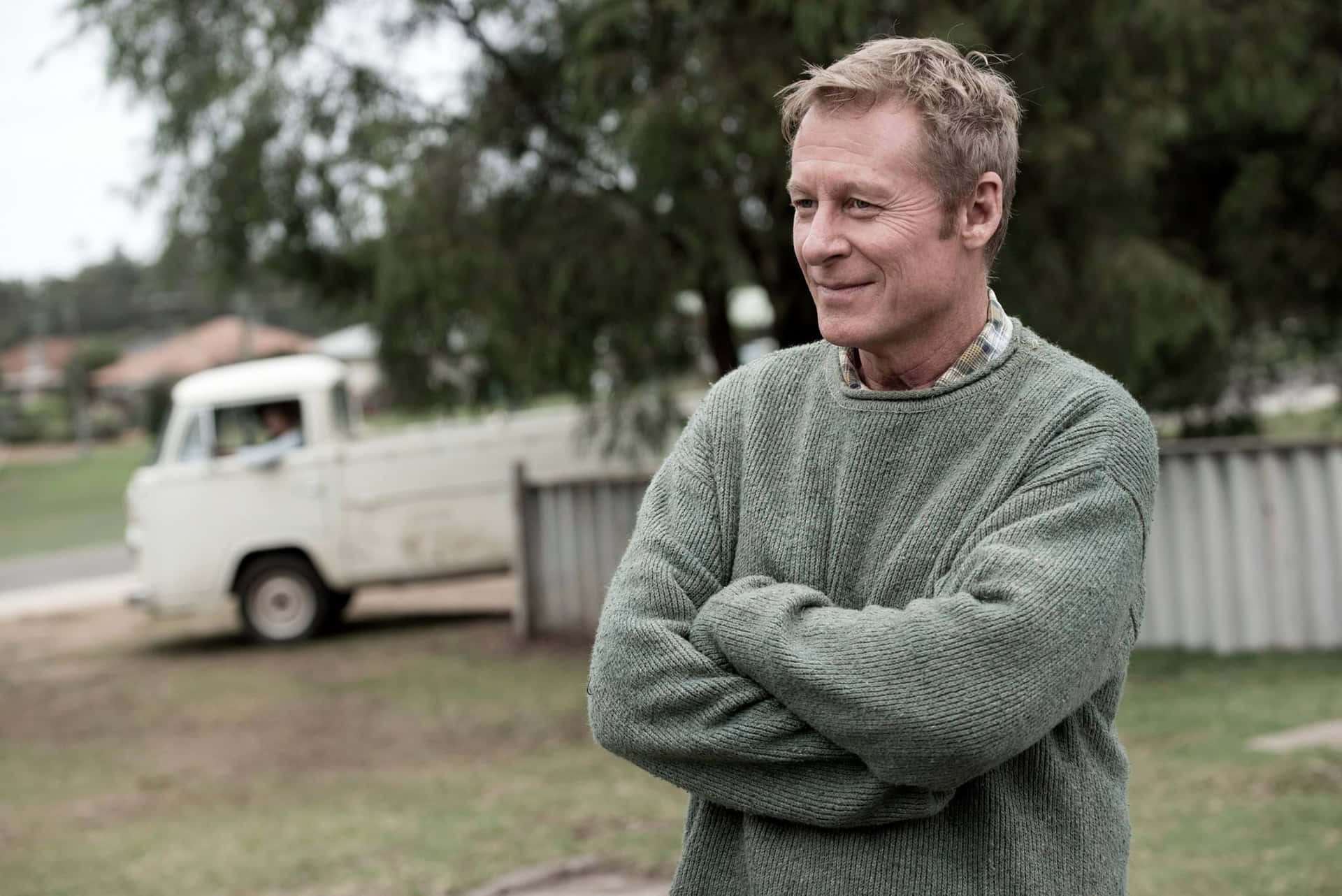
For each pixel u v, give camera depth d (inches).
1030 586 51.6
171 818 235.8
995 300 60.1
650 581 60.2
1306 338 506.0
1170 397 482.9
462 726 294.0
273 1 311.0
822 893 55.2
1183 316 306.8
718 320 344.8
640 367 355.9
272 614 427.5
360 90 321.1
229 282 374.6
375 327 358.9
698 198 283.1
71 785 267.0
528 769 249.8
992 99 56.9
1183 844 168.9
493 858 189.8
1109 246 305.7
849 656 52.4
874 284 56.2
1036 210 300.5
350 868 190.9
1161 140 309.4
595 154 309.1
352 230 336.2
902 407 57.3
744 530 60.7
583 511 391.5
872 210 55.5
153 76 331.0
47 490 1358.3
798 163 57.1
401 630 435.8
